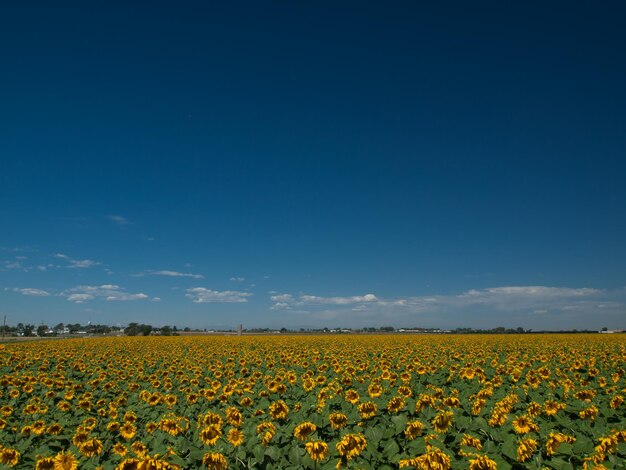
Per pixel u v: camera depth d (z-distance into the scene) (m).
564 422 11.33
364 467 8.48
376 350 36.09
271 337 64.81
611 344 43.81
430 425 10.56
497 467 7.81
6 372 25.91
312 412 13.30
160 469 7.66
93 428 13.21
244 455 9.35
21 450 11.44
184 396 18.19
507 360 26.33
